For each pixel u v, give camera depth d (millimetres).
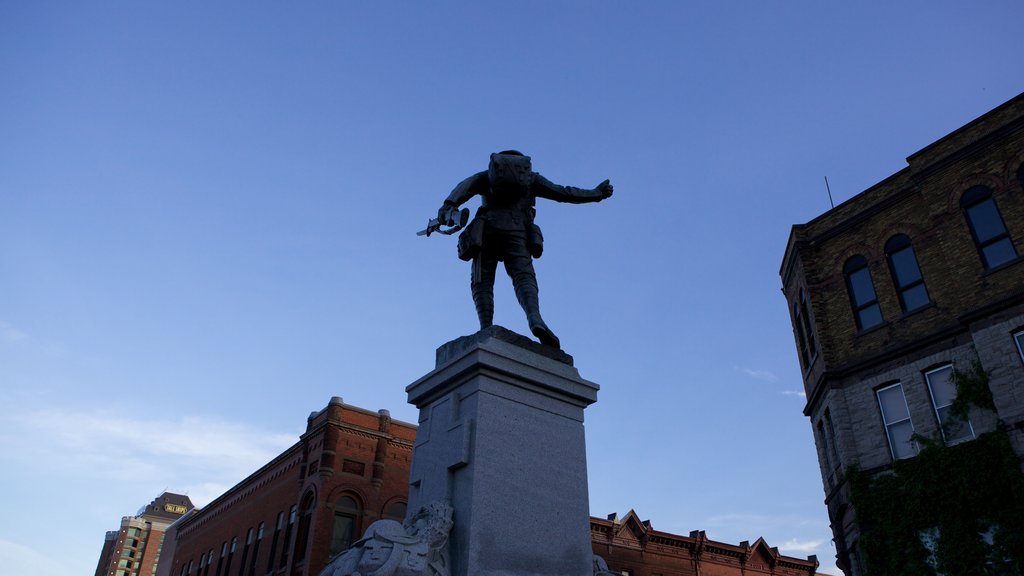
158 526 134875
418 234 5871
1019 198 19422
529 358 5566
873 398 21125
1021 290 18219
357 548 4605
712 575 42906
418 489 5367
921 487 18609
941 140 21547
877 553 19281
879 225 23000
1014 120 19766
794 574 47625
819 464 24266
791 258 26109
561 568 5039
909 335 20906
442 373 5602
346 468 35500
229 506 48531
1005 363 18109
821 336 23312
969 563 17109
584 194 6828
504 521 4852
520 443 5238
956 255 20438
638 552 40562
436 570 4500
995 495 17125
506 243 6457
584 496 5473
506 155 6695
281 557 36344
